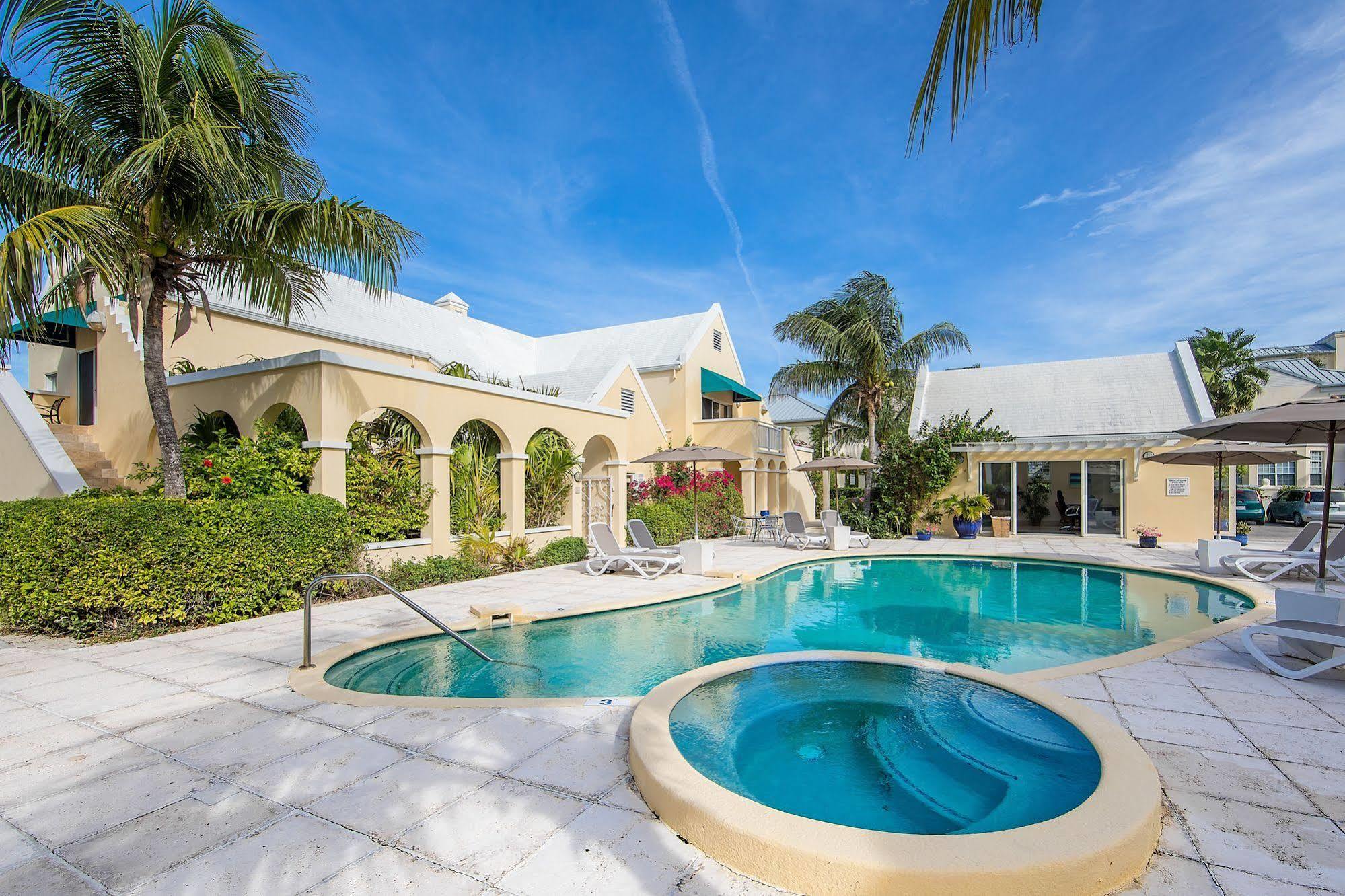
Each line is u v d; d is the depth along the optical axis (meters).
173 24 9.12
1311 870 3.30
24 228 7.21
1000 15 3.03
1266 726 5.38
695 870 3.34
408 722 5.50
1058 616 11.12
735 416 34.03
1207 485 21.66
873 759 5.08
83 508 8.52
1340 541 13.43
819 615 11.19
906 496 24.48
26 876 3.35
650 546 15.62
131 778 4.48
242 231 9.95
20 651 7.98
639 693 7.12
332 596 11.36
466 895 3.14
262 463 10.98
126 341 14.78
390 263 10.53
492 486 15.85
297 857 3.50
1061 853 3.07
